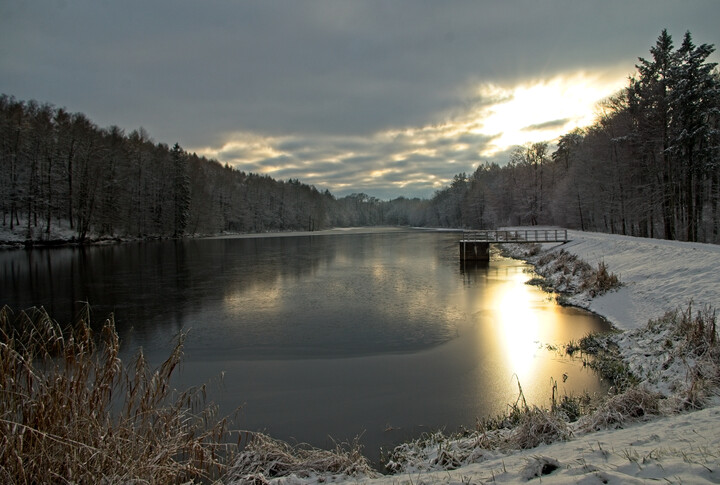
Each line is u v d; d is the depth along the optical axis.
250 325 13.38
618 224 37.66
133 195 55.47
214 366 9.76
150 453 3.77
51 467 3.28
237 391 8.27
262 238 67.31
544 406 7.09
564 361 9.41
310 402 7.70
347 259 33.34
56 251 37.31
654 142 26.80
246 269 27.12
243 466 4.52
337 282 21.75
